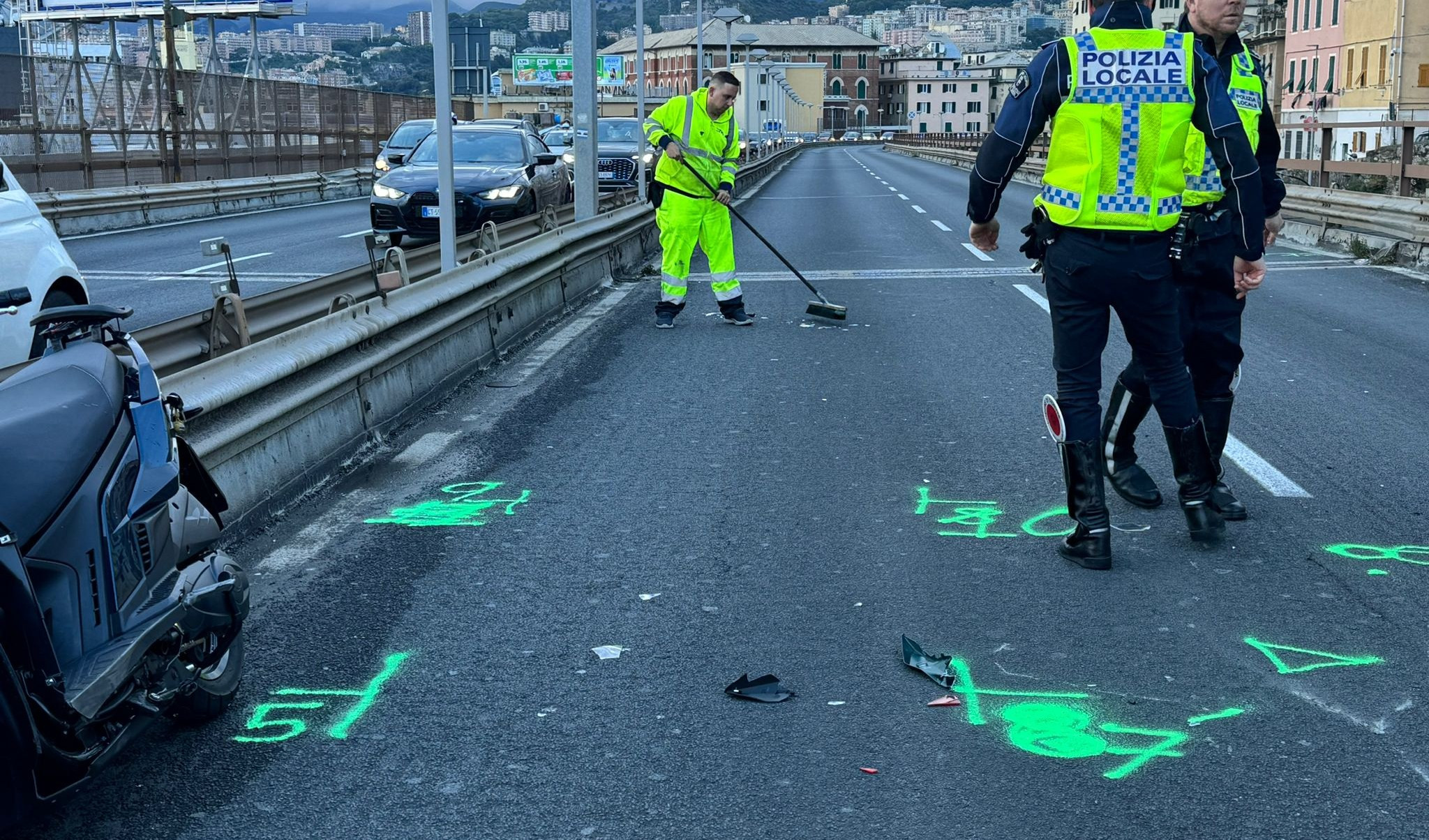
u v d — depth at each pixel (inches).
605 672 164.1
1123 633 174.4
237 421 220.4
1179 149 188.9
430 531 225.1
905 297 526.3
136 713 125.2
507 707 154.3
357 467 269.3
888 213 1045.2
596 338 437.7
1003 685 158.2
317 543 218.5
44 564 119.0
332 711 153.9
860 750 142.0
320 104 1560.0
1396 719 147.6
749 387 349.4
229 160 1310.3
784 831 125.3
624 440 291.0
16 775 107.5
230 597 144.2
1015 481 251.0
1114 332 418.3
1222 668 162.6
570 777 136.9
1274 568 199.2
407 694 158.4
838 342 419.2
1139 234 190.1
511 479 259.0
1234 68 217.5
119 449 129.6
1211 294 216.2
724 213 451.8
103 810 131.3
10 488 116.5
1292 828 124.3
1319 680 158.7
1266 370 357.4
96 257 711.1
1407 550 206.5
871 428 298.0
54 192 887.1
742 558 208.1
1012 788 133.0
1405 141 631.8
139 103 1111.6
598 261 583.5
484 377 368.5
